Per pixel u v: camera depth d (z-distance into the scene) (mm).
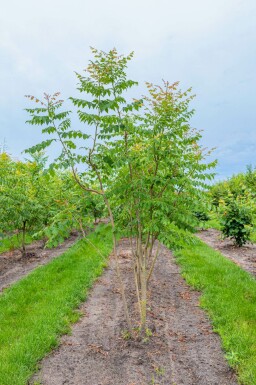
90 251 12781
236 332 5723
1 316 6938
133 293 8336
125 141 5668
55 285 8859
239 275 9117
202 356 5238
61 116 5086
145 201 5367
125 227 6398
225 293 7719
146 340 5688
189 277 9141
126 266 11000
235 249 13766
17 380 4551
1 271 11438
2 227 12094
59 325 6258
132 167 5809
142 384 4531
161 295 8109
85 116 5004
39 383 4559
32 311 7090
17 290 8469
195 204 5902
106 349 5504
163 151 5543
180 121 5594
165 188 5914
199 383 4539
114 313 7086
